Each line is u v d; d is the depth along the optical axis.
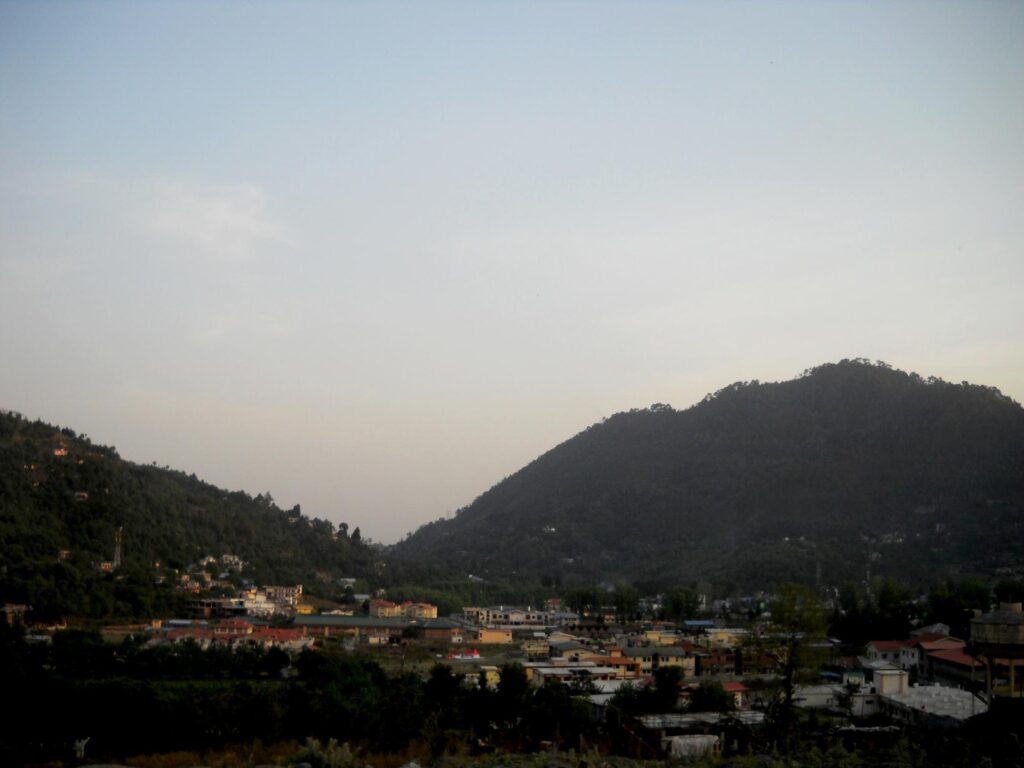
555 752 35.09
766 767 31.20
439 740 45.59
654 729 51.56
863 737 40.81
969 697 62.19
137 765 41.22
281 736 48.75
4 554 125.56
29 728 49.97
